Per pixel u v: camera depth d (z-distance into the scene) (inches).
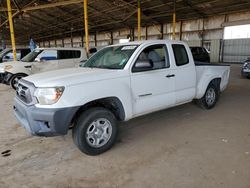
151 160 119.0
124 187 97.2
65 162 119.5
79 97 115.0
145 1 660.7
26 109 117.0
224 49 791.1
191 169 109.2
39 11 850.1
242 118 185.9
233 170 107.3
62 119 111.8
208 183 97.9
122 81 131.9
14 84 331.0
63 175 107.3
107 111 127.6
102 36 1251.8
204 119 184.4
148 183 99.3
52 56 357.7
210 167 110.3
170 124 173.8
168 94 158.6
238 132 155.3
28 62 342.3
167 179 101.7
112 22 943.0
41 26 1181.7
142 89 142.0
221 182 98.3
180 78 165.3
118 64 143.2
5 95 296.8
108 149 131.4
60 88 111.7
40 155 127.8
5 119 193.6
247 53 729.6
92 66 159.0
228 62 781.3
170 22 928.3
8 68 328.2
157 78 149.4
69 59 371.2
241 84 358.9
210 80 197.2
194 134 153.1
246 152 125.3
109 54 158.4
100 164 116.6
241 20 711.7
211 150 128.4
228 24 744.3
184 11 759.7
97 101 125.9
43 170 112.0
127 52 147.2
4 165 117.1
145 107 145.3
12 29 440.1
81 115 121.0
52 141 146.4
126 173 107.7
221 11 741.3
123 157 123.3
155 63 152.8
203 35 842.2
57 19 990.4
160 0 661.9
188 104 229.9
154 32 998.4
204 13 775.7
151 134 154.6
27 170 112.2
